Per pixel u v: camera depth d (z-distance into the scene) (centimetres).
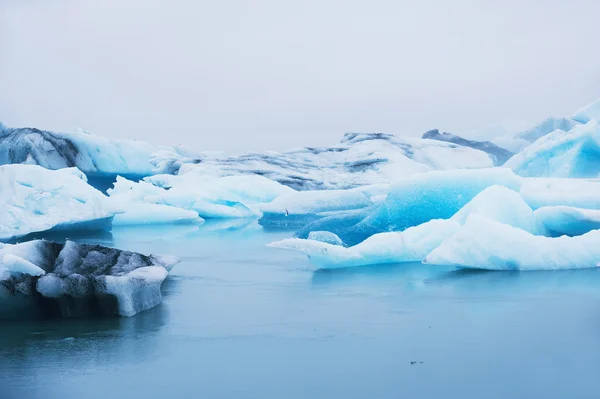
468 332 751
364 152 4906
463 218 1361
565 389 567
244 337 740
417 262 1286
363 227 1583
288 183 3938
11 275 827
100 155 4409
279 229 2328
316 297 965
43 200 1894
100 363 647
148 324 801
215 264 1354
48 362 650
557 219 1352
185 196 2852
